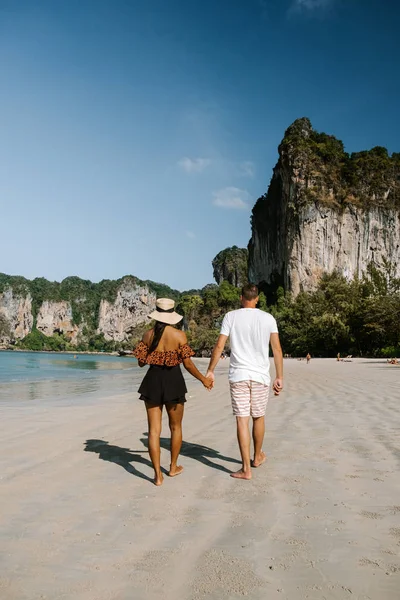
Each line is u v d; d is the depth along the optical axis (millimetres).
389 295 61906
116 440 5727
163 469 4328
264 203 129250
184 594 2127
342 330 64625
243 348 4348
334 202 105625
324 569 2344
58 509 3234
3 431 6328
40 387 16594
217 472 4191
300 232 102938
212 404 9609
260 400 4270
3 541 2703
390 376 18703
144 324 185125
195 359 80000
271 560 2441
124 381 20781
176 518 3051
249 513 3129
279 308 98375
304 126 121000
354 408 8227
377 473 4020
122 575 2303
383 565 2379
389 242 108000
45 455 4887
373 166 112875
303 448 5008
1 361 68688
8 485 3801
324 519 3000
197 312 131250
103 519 3043
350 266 104375
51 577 2285
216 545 2629
